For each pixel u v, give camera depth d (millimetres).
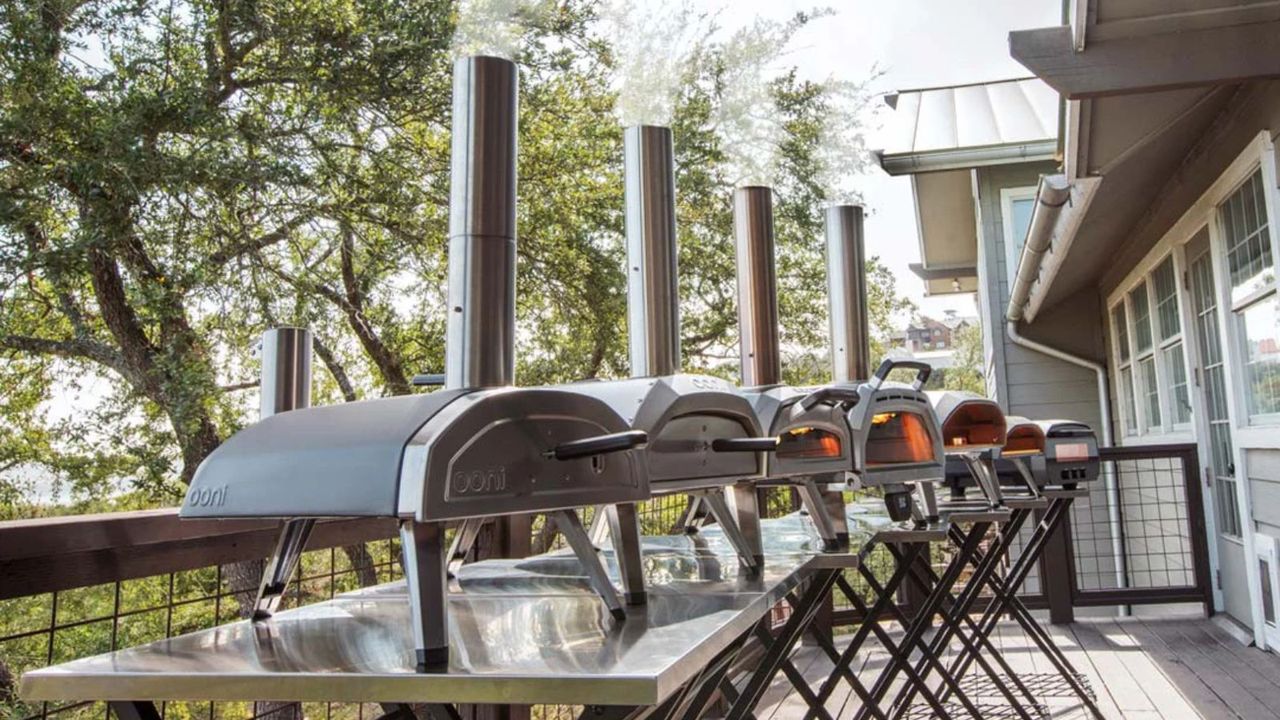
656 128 2092
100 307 6695
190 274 6031
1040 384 7645
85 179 5629
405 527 1025
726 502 1904
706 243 8695
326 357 7730
